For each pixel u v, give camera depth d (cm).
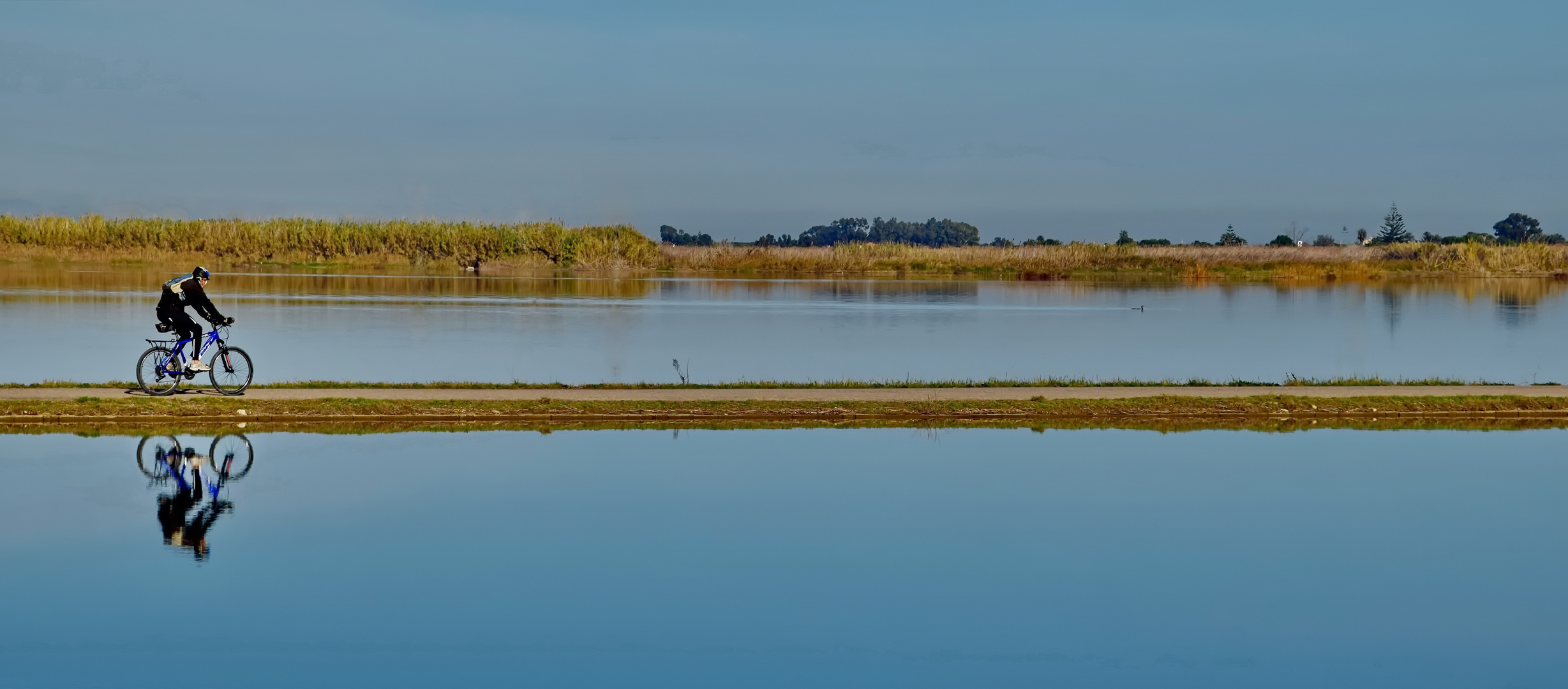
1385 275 10162
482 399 2780
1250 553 1766
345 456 2294
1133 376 3472
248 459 2252
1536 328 5078
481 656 1395
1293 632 1492
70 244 10262
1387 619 1530
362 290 6906
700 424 2698
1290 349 4247
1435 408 2842
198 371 2772
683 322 5153
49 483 2045
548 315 5359
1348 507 2005
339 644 1418
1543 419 2831
